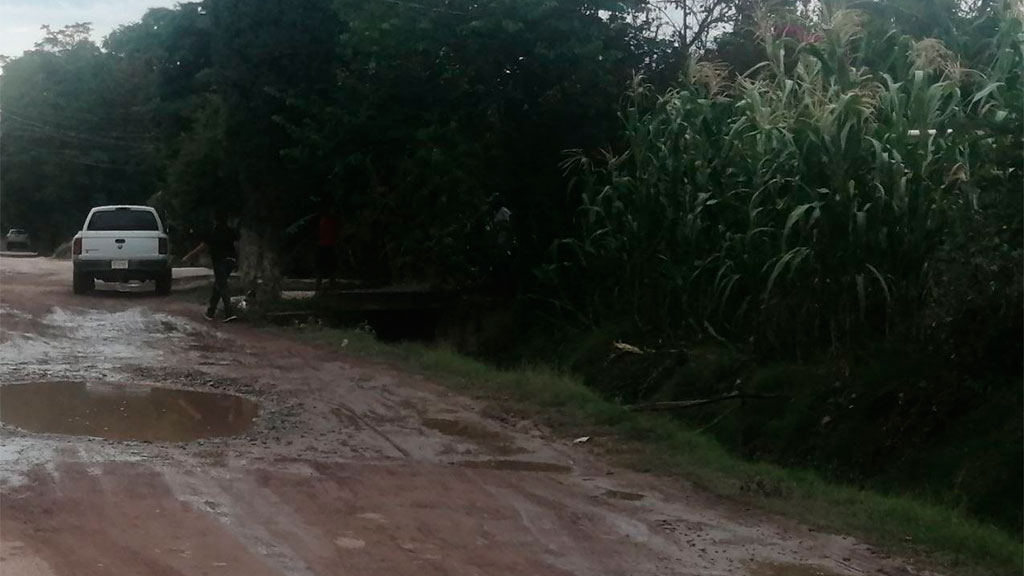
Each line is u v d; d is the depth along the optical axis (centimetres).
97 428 961
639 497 827
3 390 1120
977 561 704
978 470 927
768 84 1370
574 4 1919
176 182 2417
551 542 688
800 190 1155
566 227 1938
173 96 2669
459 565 627
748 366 1279
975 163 1035
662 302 1519
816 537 741
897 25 1552
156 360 1369
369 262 2170
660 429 1076
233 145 2089
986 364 1024
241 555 620
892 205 1086
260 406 1109
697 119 1461
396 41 1856
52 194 5931
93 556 603
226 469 828
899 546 730
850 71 1191
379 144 1969
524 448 986
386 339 2089
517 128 1981
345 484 805
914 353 1076
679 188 1467
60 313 1822
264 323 1867
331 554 632
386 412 1122
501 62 1928
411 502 766
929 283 1069
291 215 2203
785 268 1206
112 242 2169
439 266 1945
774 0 1742
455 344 1966
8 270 3081
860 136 1102
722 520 772
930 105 1114
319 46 2002
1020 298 967
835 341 1166
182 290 2411
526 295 1927
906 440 1028
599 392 1488
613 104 1930
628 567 644
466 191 1845
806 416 1127
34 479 761
